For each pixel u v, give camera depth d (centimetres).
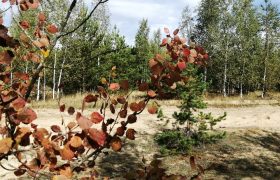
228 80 5003
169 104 2575
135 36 4803
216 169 1262
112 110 232
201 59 239
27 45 229
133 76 3309
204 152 1409
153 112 230
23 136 195
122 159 1312
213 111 2486
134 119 230
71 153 189
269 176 1259
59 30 233
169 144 1277
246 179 1203
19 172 209
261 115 2323
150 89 232
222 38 4381
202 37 4519
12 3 213
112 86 236
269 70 4362
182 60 233
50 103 2214
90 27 2673
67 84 2941
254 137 1731
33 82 227
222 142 1569
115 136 226
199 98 1261
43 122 1636
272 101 3469
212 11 4391
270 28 4512
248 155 1452
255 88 4888
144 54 3706
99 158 1301
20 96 209
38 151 193
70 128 208
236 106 2908
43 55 228
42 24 232
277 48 4550
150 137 1584
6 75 225
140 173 238
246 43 4372
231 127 1914
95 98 231
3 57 192
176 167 1191
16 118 196
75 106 2130
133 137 226
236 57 4466
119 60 3209
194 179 245
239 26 4303
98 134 184
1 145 182
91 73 2711
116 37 3481
